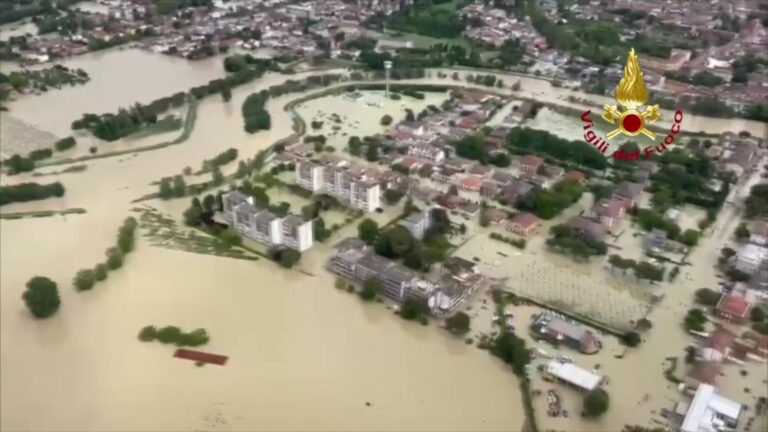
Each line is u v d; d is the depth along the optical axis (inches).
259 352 7460.6
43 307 7869.1
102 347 7504.9
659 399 6835.6
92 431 6397.6
